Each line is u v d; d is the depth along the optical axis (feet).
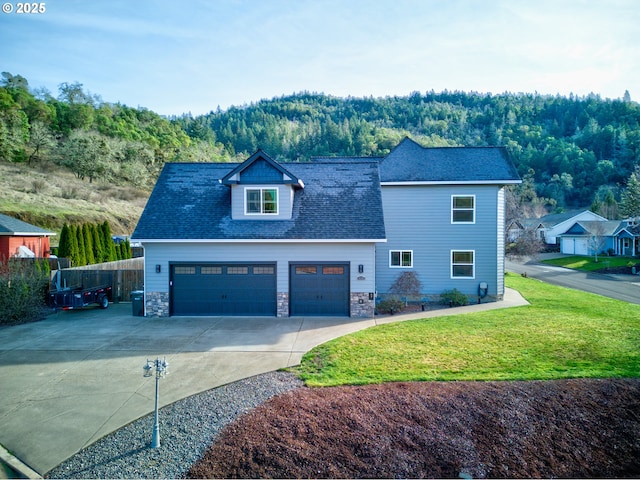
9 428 22.43
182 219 51.16
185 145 264.31
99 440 21.31
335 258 49.39
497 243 56.75
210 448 20.51
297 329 42.98
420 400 25.04
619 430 23.66
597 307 50.57
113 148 199.62
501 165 58.29
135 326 44.75
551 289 68.28
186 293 50.42
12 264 53.93
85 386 27.94
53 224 121.29
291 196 51.44
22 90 219.41
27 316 47.91
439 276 57.72
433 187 57.36
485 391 26.18
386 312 51.57
